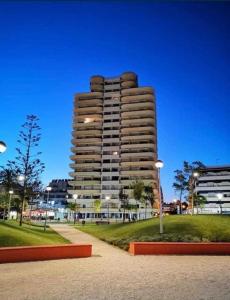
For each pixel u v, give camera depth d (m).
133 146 118.56
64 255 17.36
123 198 85.44
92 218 114.56
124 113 123.25
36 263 15.27
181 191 53.00
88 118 127.31
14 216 83.62
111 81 130.62
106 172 118.69
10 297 8.86
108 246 25.22
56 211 116.56
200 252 19.53
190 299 8.73
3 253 15.20
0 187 65.62
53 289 9.84
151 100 123.06
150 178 113.94
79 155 122.88
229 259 17.36
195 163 51.56
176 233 24.27
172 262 16.16
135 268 14.19
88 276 12.11
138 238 24.06
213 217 31.94
